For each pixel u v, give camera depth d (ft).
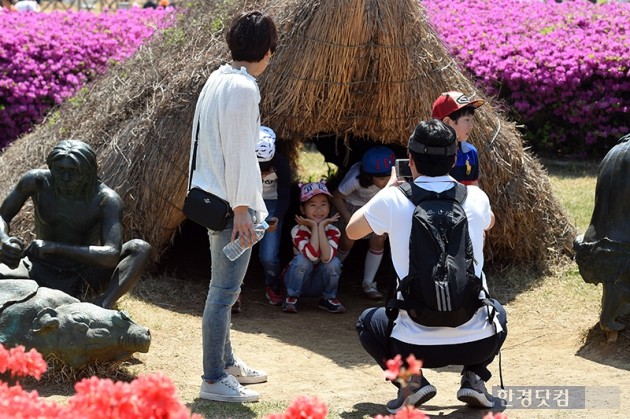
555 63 37.96
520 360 19.30
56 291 17.46
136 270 19.15
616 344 19.43
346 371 18.80
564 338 20.66
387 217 14.48
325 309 23.40
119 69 27.63
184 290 23.58
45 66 38.52
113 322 16.93
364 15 21.42
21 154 28.17
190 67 23.62
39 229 19.39
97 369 17.17
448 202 14.48
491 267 25.07
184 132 22.88
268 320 22.45
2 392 10.15
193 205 15.15
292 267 23.12
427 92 22.54
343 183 24.35
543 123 39.45
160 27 28.58
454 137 14.79
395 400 15.62
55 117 29.50
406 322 14.57
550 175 36.91
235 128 14.74
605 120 38.63
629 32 39.73
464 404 16.60
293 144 32.12
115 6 70.59
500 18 42.73
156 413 9.59
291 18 22.17
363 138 25.40
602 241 19.11
